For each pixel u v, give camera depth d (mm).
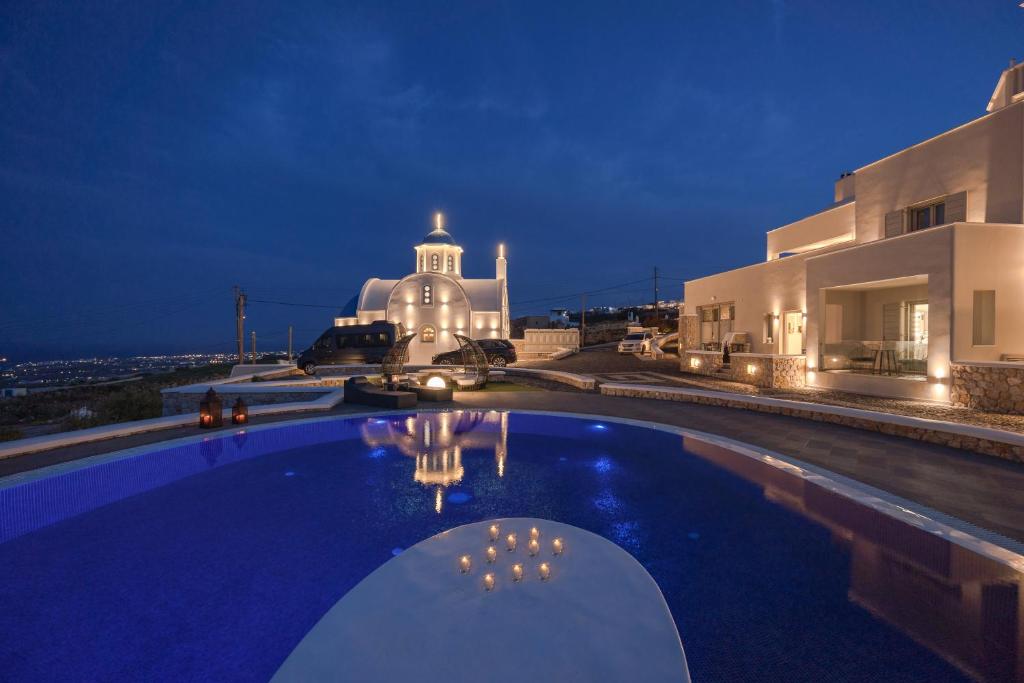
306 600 3580
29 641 3113
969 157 12680
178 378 32312
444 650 2811
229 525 4988
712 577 3760
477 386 16531
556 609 3240
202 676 2771
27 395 28328
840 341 14852
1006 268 11164
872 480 5973
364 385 13258
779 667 2697
